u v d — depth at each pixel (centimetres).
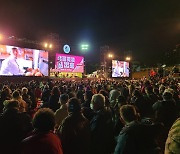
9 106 404
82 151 388
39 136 307
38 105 909
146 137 318
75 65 3847
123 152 318
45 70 3294
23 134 384
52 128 321
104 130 449
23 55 2986
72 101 411
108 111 476
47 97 898
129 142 317
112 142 459
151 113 575
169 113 556
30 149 298
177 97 705
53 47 3497
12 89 1171
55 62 3509
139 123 334
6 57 2795
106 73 4334
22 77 2897
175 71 2414
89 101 677
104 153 446
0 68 2728
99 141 443
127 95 751
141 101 588
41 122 311
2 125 378
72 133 385
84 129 400
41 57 3234
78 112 408
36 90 1097
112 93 661
